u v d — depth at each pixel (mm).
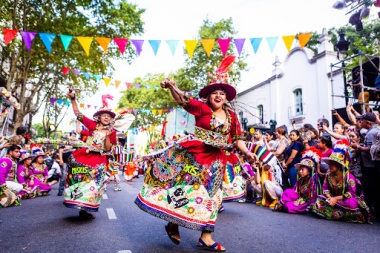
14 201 5898
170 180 2879
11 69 12906
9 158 6352
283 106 19203
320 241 3428
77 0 12828
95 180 4152
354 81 9391
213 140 2941
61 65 14422
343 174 4758
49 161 9844
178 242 2990
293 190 5676
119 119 4617
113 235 3523
